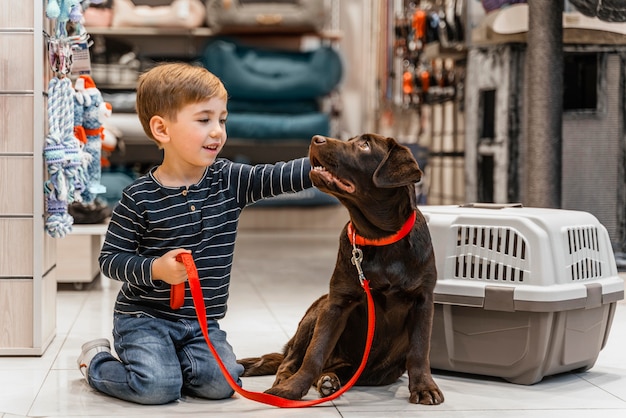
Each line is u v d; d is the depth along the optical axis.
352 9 8.30
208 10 7.24
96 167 3.29
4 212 2.78
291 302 4.00
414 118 7.45
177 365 2.27
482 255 2.51
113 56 6.62
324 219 7.89
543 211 2.67
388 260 2.26
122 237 2.30
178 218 2.30
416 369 2.30
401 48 6.89
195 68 2.34
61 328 3.30
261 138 7.27
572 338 2.53
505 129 4.62
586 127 4.22
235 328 3.35
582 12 4.08
